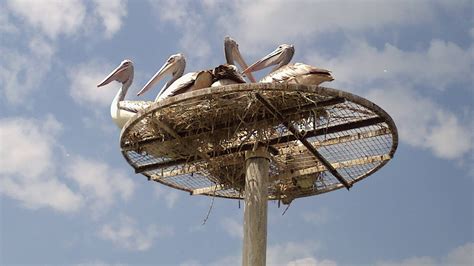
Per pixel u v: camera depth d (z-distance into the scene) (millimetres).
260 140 17531
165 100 16500
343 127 17547
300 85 15977
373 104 16609
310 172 19797
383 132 18328
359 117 17406
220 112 16875
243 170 19062
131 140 18297
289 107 16734
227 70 17625
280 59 20250
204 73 17609
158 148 18516
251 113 16891
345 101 16453
